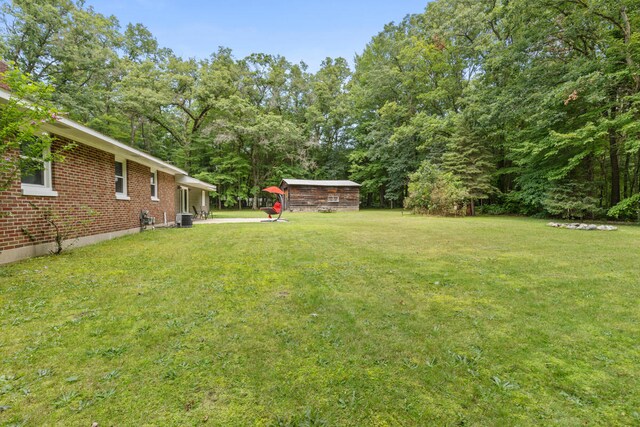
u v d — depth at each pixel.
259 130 25.50
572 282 3.85
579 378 1.88
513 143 16.30
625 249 6.07
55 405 1.58
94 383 1.77
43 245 5.44
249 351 2.15
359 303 3.11
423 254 5.61
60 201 5.84
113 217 7.84
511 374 1.92
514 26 13.66
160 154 27.88
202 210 16.50
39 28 17.27
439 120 19.69
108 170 7.56
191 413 1.56
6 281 3.71
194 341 2.29
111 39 22.33
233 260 5.06
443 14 19.92
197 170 28.98
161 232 9.01
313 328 2.53
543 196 14.29
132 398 1.66
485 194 18.08
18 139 4.25
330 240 7.32
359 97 28.47
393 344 2.28
